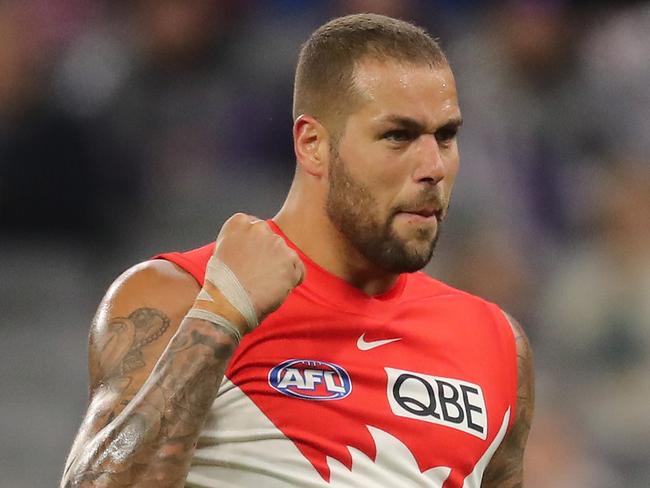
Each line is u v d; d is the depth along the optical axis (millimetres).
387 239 11586
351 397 11539
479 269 25781
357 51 11688
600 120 29984
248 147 28719
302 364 11547
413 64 11617
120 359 11172
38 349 25109
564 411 24375
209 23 29562
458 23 31141
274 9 30812
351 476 11266
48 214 26953
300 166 12250
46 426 24016
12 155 26922
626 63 31062
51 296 26188
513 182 28125
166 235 27328
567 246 27812
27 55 28125
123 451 10383
